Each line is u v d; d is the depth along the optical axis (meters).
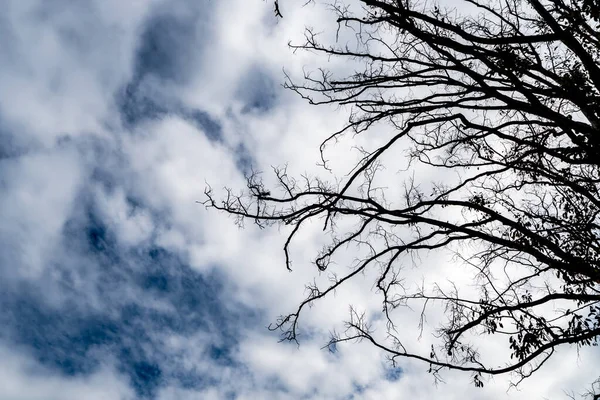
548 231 8.02
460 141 7.84
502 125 7.41
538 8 7.38
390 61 8.46
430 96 8.35
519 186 8.22
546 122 7.73
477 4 7.96
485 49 6.66
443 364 6.91
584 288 7.69
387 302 7.86
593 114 7.00
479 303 7.41
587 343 6.62
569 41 6.47
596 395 6.15
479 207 6.94
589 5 7.18
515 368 6.33
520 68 7.28
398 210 7.28
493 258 7.98
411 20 7.03
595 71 6.49
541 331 6.70
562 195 8.23
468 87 7.34
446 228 7.21
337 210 7.64
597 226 7.55
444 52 6.94
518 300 7.51
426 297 7.64
